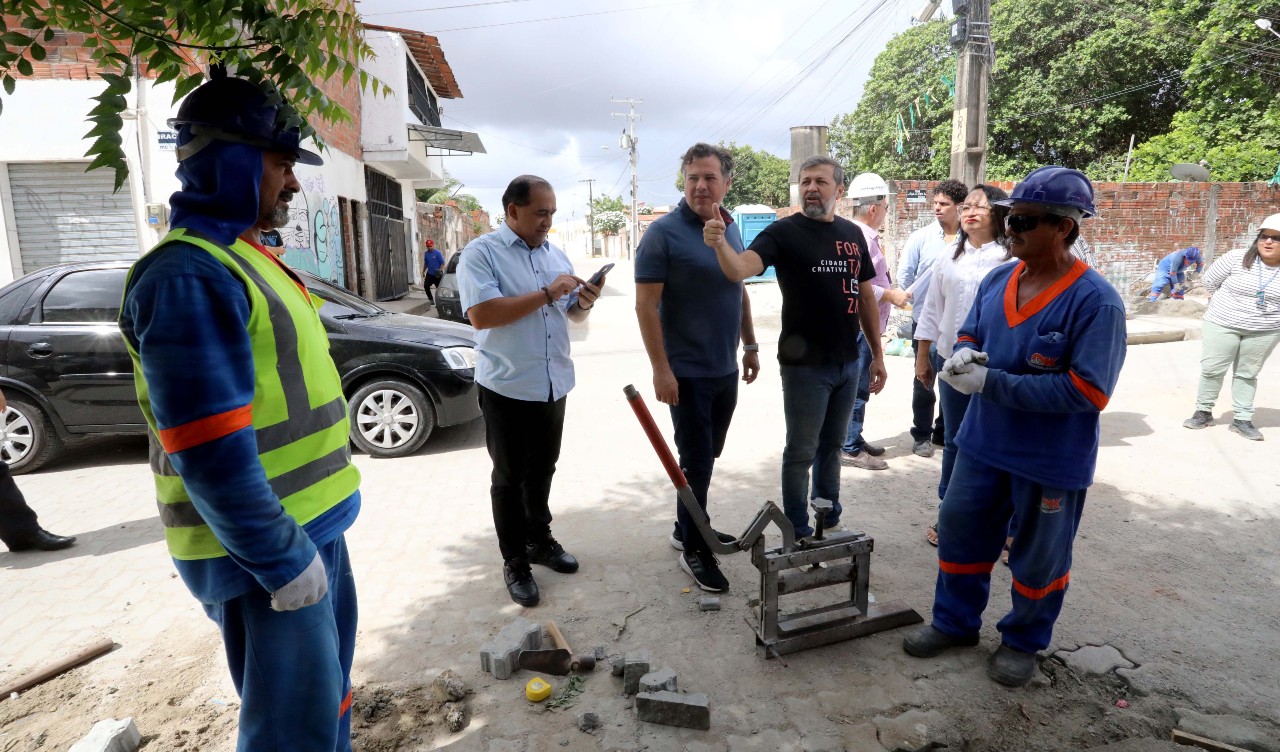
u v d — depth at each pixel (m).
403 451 5.86
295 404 1.73
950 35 11.68
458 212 37.72
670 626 3.20
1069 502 2.64
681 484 2.70
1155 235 14.66
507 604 3.42
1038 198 2.49
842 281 3.52
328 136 13.34
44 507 4.83
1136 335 10.39
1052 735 2.50
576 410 7.16
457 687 2.72
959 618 2.93
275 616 1.69
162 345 1.43
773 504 2.84
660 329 3.36
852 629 3.04
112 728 2.46
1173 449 5.51
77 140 8.71
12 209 8.82
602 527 4.30
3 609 3.46
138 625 3.31
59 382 5.44
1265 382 7.78
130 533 4.36
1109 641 3.01
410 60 17.72
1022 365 2.63
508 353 3.30
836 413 3.79
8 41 1.91
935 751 2.44
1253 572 3.60
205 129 1.59
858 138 29.02
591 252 68.81
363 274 16.36
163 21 1.87
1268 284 5.52
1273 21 19.42
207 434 1.45
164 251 1.51
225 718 2.64
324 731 1.78
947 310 4.08
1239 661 2.88
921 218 13.76
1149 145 21.80
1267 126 20.06
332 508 1.84
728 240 3.42
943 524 2.92
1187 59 22.73
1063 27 23.30
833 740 2.47
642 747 2.46
